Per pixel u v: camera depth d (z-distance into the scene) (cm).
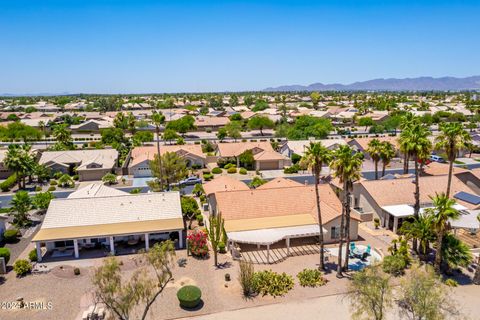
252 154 9100
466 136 4109
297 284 3712
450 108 19912
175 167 6456
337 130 14388
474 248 4500
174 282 3734
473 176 6266
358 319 2938
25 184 7725
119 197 4900
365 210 5631
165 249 3045
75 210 4659
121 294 2664
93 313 3088
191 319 3156
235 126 13675
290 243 4703
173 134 12369
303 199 5094
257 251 4475
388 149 6581
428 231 3978
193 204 5550
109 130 12250
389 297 2942
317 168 3753
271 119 15788
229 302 3400
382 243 4706
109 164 8362
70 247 4512
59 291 3572
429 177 5806
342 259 4247
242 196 4981
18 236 4947
